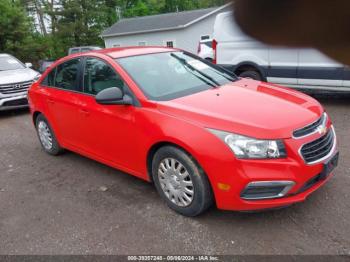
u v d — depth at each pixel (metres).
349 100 6.82
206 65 4.21
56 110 4.39
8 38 22.23
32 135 6.25
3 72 8.64
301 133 2.68
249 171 2.54
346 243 2.52
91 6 33.75
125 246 2.73
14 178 4.33
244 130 2.60
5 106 8.02
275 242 2.60
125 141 3.43
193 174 2.82
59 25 32.38
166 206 3.26
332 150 2.95
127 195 3.56
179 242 2.71
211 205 3.02
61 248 2.79
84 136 4.05
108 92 3.27
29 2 36.94
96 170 4.32
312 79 6.32
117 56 3.81
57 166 4.57
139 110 3.22
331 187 3.33
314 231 2.69
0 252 2.81
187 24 24.98
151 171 3.35
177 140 2.83
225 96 3.25
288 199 2.62
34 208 3.50
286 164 2.54
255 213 2.99
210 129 2.70
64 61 4.42
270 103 3.04
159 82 3.53
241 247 2.58
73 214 3.29
